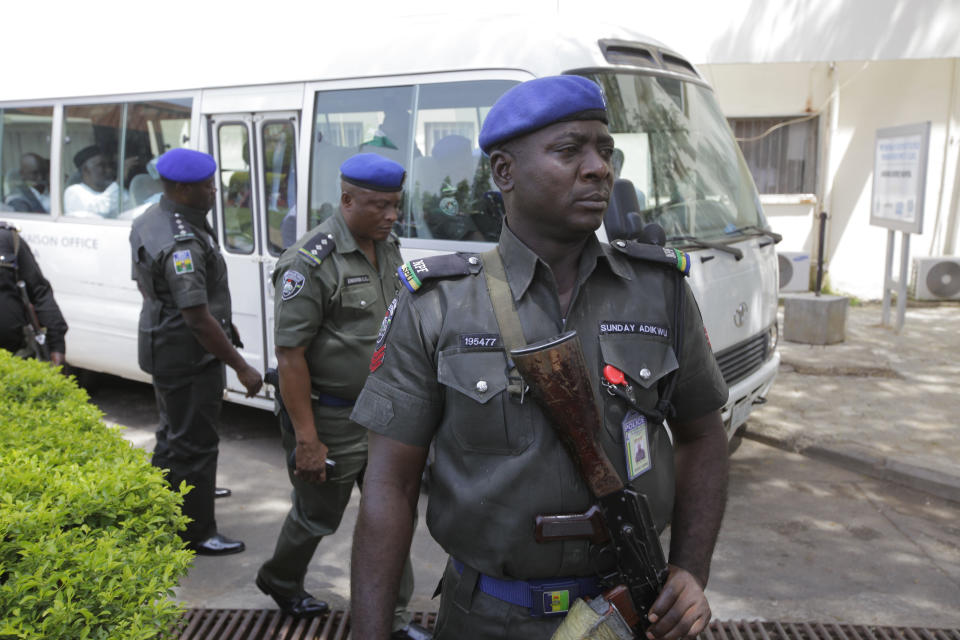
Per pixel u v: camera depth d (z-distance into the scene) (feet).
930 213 30.04
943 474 14.74
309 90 15.42
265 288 16.47
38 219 20.49
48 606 5.24
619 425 4.64
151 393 21.53
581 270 4.73
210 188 11.60
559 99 4.45
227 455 17.02
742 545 12.91
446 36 13.99
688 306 5.03
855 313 28.14
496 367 4.55
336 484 9.59
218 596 11.28
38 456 7.36
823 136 29.99
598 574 4.66
